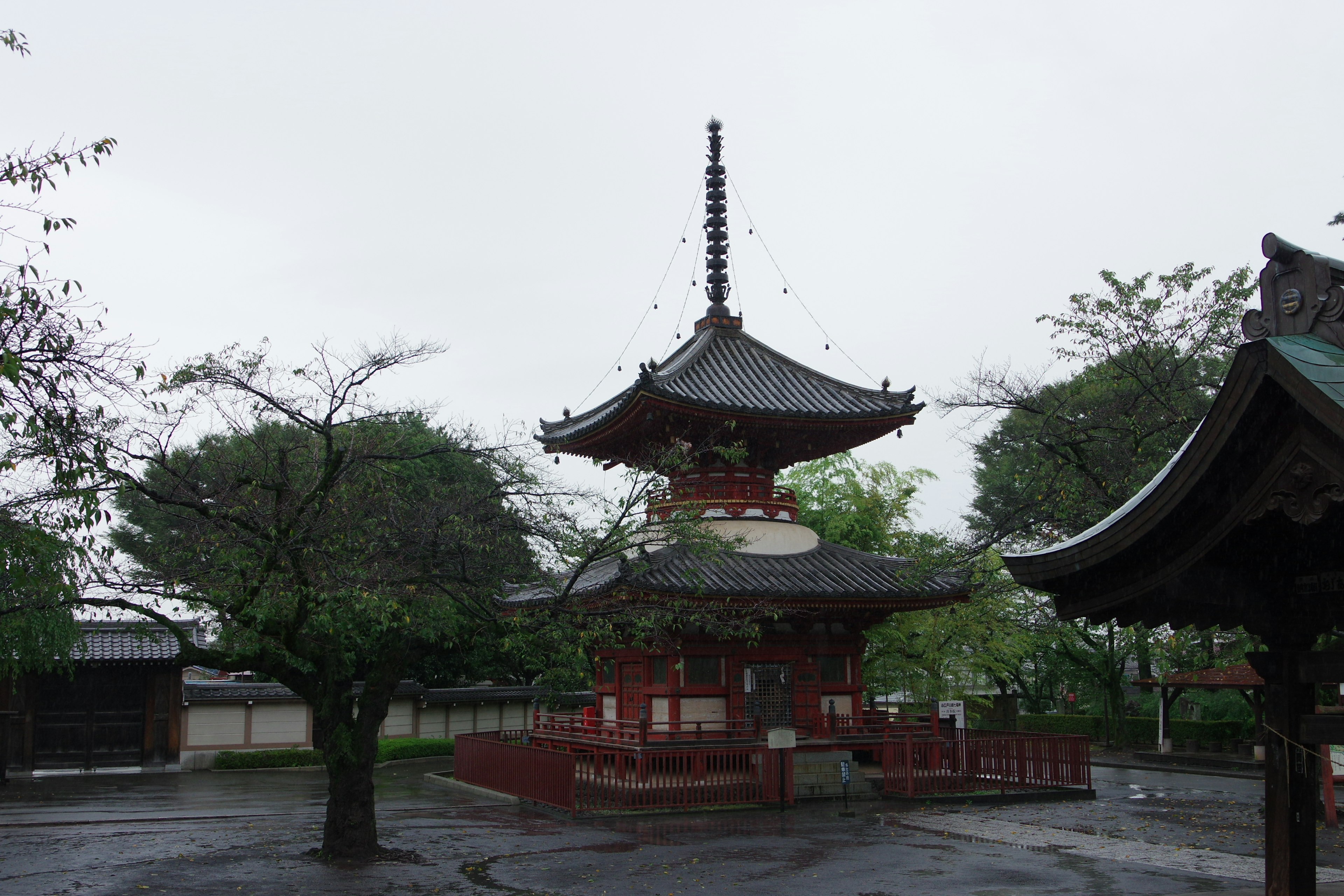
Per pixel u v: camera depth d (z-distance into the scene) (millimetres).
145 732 41938
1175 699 44812
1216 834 23109
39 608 16859
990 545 30766
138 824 25359
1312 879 8641
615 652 32562
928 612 40156
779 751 27766
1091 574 9156
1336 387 6891
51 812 28406
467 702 51781
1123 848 21297
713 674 30219
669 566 29188
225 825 25031
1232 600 9047
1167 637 41281
